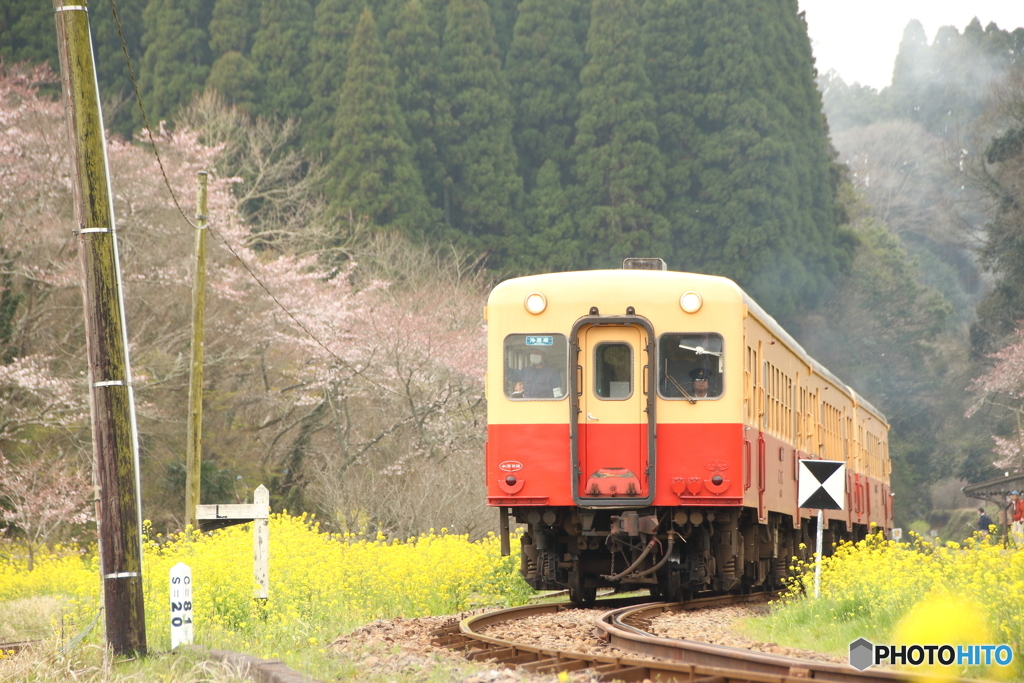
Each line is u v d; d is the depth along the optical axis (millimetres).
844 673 14562
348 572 28578
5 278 58250
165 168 68812
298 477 66000
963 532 118438
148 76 107812
